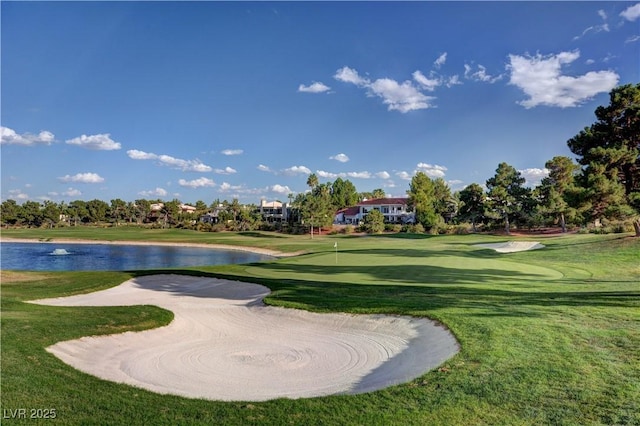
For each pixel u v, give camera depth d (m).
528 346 8.84
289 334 12.68
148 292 20.03
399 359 10.19
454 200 93.00
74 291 19.94
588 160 34.41
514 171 74.44
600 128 35.06
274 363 10.31
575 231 65.62
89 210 148.50
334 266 27.56
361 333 12.25
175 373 9.66
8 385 7.66
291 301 15.52
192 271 24.27
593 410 6.21
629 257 28.44
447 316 11.62
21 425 6.19
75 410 6.80
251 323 14.03
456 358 8.59
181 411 6.86
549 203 65.56
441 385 7.38
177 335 13.03
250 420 6.48
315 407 6.91
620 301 12.88
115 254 64.75
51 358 9.45
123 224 143.50
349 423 6.26
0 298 17.33
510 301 13.41
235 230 109.00
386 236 73.88
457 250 39.34
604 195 31.00
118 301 17.83
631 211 29.81
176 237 91.81
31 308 14.70
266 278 22.11
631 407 6.22
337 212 122.88
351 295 16.19
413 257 32.53
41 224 133.62
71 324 12.42
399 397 7.09
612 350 8.38
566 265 28.00
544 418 6.09
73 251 70.06
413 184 93.31
